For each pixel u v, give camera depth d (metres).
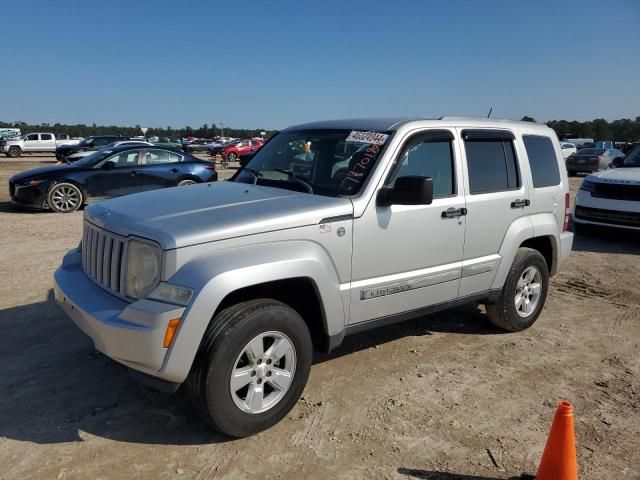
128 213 3.63
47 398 3.97
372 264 4.04
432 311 4.62
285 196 3.98
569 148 36.09
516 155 5.20
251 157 5.27
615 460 3.43
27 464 3.22
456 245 4.61
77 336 5.07
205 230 3.30
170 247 3.19
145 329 3.11
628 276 7.86
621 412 4.02
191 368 3.29
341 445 3.49
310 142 4.64
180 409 3.86
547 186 5.58
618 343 5.35
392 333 5.43
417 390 4.25
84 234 4.04
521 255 5.30
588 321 5.96
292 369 3.64
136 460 3.28
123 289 3.44
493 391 4.28
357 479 3.18
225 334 3.26
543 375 4.59
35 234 9.78
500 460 3.40
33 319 5.47
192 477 3.14
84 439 3.48
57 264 7.58
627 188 9.80
